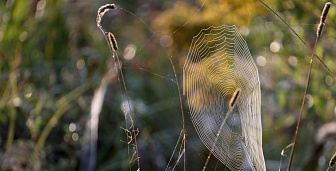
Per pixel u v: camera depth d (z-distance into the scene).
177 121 3.66
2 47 3.69
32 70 3.81
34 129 3.37
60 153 3.50
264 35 3.73
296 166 3.48
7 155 3.19
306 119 3.68
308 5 3.45
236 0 3.62
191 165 3.36
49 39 4.02
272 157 3.61
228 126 2.77
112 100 3.83
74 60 4.06
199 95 2.66
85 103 3.70
